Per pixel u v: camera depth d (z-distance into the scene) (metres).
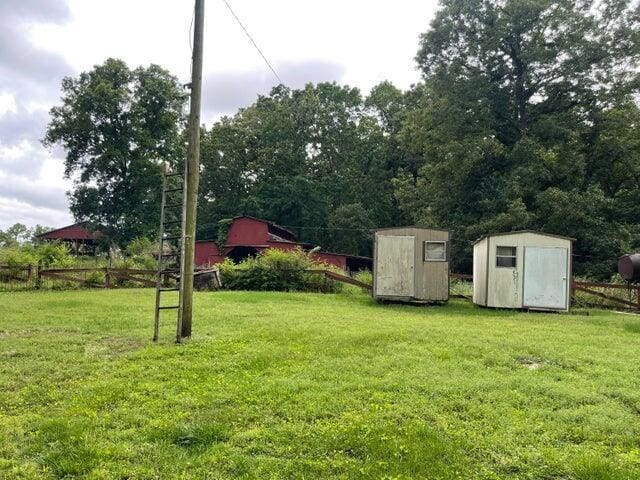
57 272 19.23
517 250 16.52
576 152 31.39
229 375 6.28
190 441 4.29
